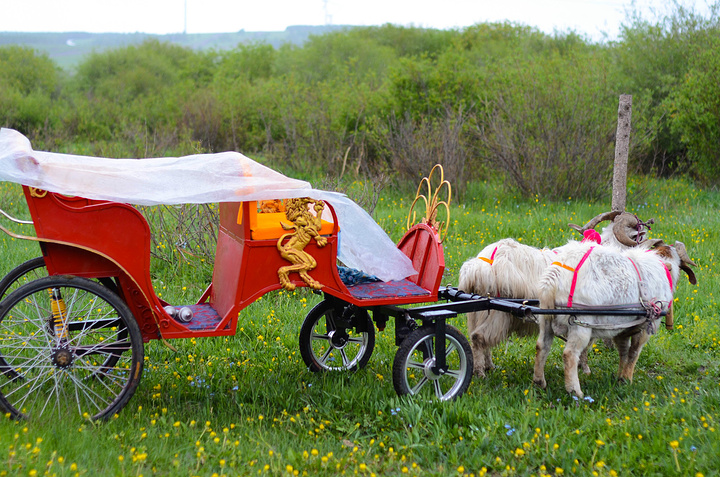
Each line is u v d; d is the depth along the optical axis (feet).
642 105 55.57
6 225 33.63
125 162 14.78
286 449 13.47
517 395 16.99
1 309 13.00
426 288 16.84
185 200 13.58
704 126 50.93
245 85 74.59
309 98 62.95
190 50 145.69
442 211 39.96
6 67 106.01
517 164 45.83
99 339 17.61
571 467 12.91
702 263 30.42
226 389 17.03
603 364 20.89
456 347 16.56
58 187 12.74
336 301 18.56
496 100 50.78
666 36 61.72
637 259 17.62
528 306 16.63
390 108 55.31
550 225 36.47
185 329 14.78
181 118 71.41
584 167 44.57
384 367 19.27
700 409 15.98
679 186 50.19
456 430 14.42
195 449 13.35
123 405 14.25
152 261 27.63
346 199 15.26
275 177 14.66
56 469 11.71
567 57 56.49
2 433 12.76
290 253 14.83
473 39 122.01
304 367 18.93
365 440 14.30
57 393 14.28
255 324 21.53
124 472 12.03
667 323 18.83
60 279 13.42
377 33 141.28
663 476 12.77
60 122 78.23
